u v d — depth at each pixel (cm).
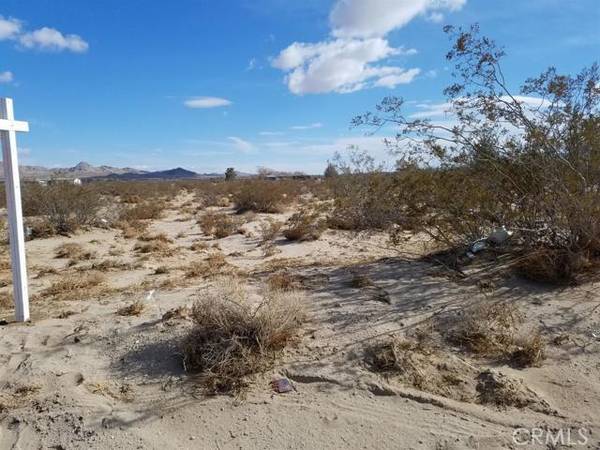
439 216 707
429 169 682
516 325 454
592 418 320
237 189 2580
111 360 421
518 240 678
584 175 586
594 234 574
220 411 340
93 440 314
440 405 339
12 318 538
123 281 728
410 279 610
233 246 1081
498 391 350
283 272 710
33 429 328
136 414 341
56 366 411
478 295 534
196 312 437
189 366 400
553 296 522
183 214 1916
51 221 1308
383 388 360
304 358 408
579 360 392
